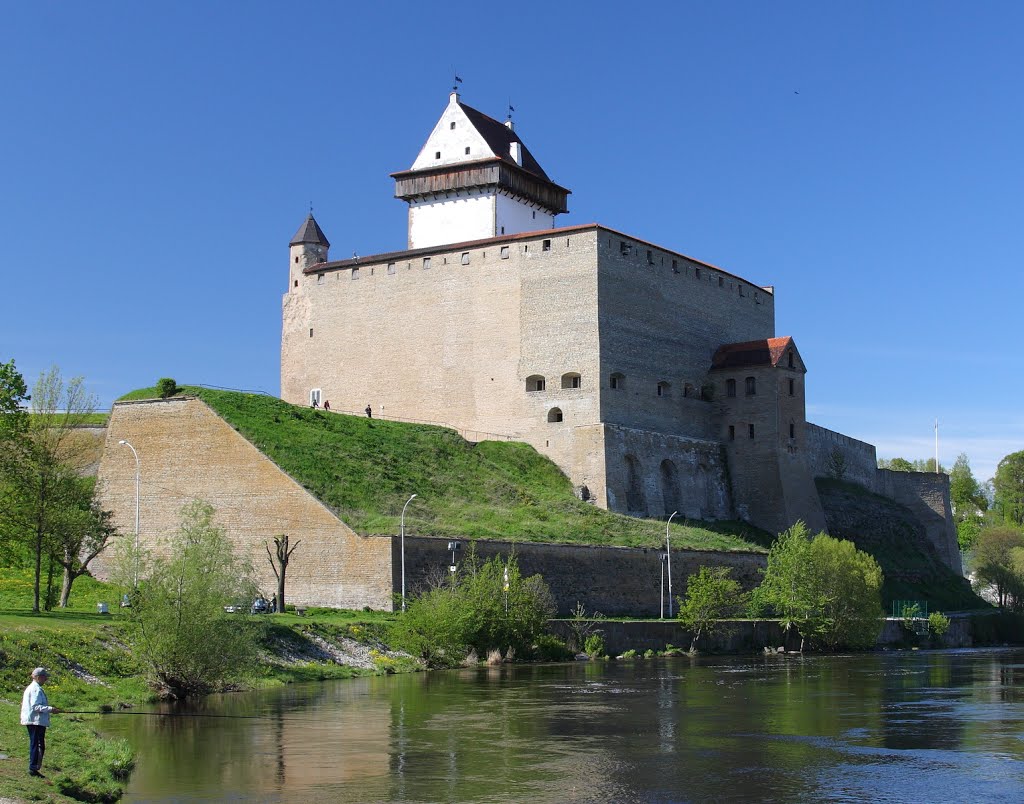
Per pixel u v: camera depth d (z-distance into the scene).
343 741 35.88
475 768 32.25
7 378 58.16
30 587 68.44
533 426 91.06
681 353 97.88
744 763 33.31
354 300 100.25
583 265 90.88
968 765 33.25
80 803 25.52
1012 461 163.00
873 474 123.06
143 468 74.62
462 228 103.62
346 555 66.44
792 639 79.12
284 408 81.00
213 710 42.03
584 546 74.00
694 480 95.56
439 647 58.94
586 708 43.56
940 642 89.69
